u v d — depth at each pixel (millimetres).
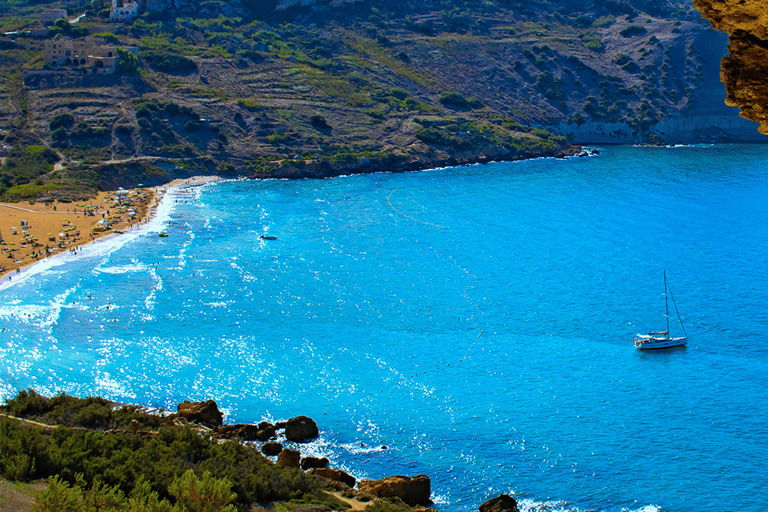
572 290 109188
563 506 56312
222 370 81375
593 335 92438
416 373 81312
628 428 68375
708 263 121375
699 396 75000
